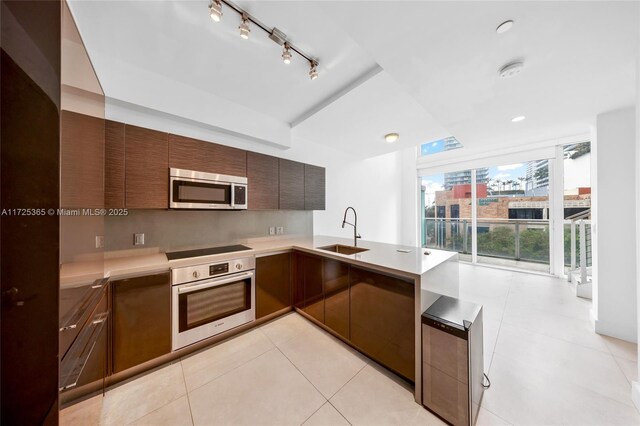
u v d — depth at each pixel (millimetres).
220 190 2219
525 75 1568
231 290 2088
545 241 3982
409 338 1454
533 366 1694
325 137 3287
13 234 707
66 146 864
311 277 2340
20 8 718
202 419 1277
